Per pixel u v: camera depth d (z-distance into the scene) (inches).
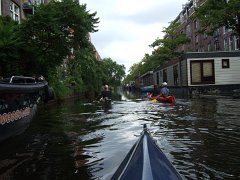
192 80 1076.5
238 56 1080.2
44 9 645.3
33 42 644.7
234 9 958.4
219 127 363.9
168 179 115.1
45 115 559.5
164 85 815.7
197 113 506.6
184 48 2432.3
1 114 260.5
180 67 1162.6
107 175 204.8
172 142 290.0
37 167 225.8
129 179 114.8
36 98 364.8
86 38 724.0
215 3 1032.8
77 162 235.6
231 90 1076.5
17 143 306.8
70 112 606.5
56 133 358.9
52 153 264.4
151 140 141.6
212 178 194.2
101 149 273.4
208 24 1039.6
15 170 219.8
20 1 891.4
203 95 977.5
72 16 659.4
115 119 473.1
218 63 1077.8
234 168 212.8
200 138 305.9
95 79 1600.6
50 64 707.4
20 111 304.8
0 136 269.0
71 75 1408.7
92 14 693.3
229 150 258.4
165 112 544.1
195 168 213.2
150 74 2111.2
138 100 952.3
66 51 704.4
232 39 1600.6
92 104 816.9
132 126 395.2
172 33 1788.9
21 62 613.0
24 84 297.6
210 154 246.8
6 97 262.4
